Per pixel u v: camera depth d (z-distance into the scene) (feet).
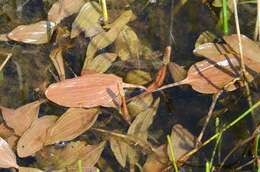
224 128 2.90
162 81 3.07
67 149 2.93
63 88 3.02
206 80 3.05
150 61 3.15
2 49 3.22
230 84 3.03
